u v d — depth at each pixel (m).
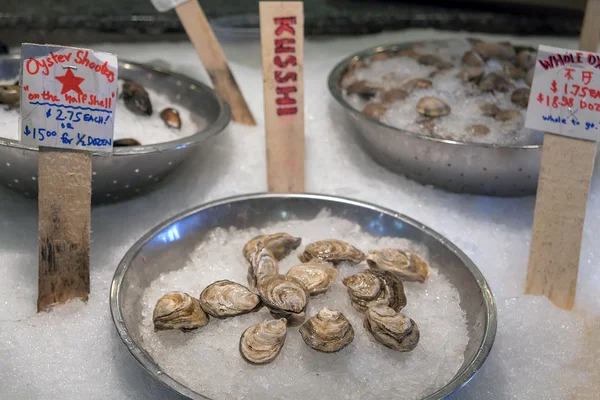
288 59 0.77
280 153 0.80
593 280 0.71
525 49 1.09
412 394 0.54
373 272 0.63
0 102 0.77
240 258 0.69
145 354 0.51
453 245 0.68
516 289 0.70
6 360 0.58
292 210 0.76
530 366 0.61
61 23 1.21
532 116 0.65
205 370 0.55
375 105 0.88
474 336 0.59
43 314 0.62
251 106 1.00
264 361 0.54
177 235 0.68
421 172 0.83
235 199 0.73
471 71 0.98
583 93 0.63
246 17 1.22
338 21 1.33
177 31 1.26
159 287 0.64
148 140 0.80
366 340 0.58
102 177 0.71
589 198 0.83
